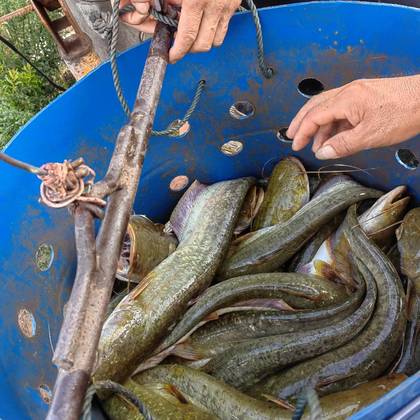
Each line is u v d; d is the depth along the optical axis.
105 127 0.79
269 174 0.94
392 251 0.83
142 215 0.90
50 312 0.81
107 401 0.71
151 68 0.63
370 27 0.71
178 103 0.81
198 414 0.70
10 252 0.74
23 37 1.44
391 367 0.74
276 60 0.77
